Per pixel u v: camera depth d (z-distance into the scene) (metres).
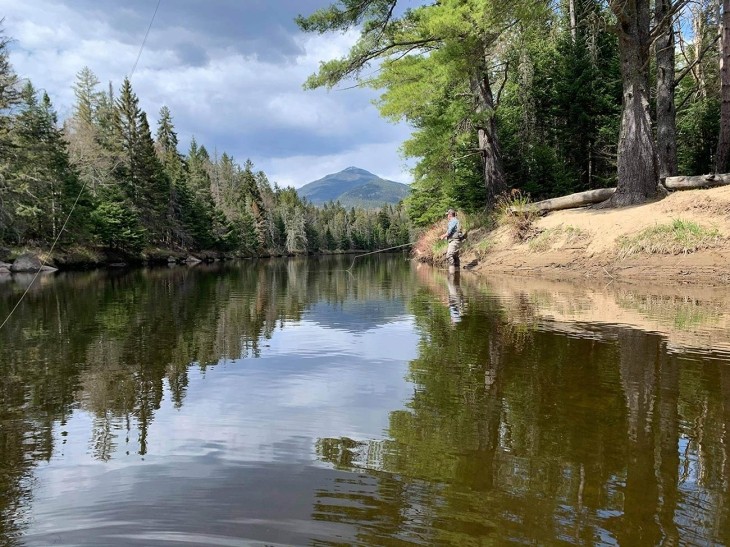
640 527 1.46
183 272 22.53
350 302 7.72
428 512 1.58
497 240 13.14
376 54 14.96
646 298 6.65
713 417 2.33
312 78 14.81
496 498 1.65
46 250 28.23
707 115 17.34
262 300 8.45
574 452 1.99
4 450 2.16
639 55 11.02
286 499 1.68
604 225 10.52
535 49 20.39
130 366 3.67
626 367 3.21
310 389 3.00
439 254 16.53
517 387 2.87
